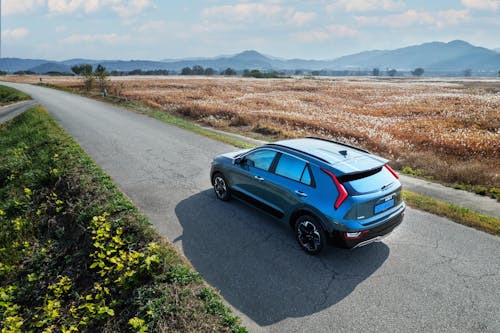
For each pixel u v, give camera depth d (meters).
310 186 5.41
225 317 4.10
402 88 66.94
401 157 13.43
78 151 11.11
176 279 4.74
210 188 8.63
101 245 5.60
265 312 4.34
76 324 4.57
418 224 6.69
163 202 7.74
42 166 9.97
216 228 6.51
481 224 6.54
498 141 15.21
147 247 5.46
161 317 4.12
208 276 5.06
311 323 4.15
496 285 4.80
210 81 81.69
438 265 5.29
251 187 6.71
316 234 5.40
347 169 5.12
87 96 36.22
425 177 10.66
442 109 29.69
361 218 5.00
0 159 12.02
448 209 7.25
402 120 24.72
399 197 5.59
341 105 36.00
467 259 5.44
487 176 10.01
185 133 16.14
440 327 4.06
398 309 4.36
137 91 46.69
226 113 24.30
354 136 17.45
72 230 6.69
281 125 20.61
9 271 6.02
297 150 5.90
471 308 4.36
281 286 4.83
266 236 6.21
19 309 5.27
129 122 19.27
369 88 65.69
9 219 7.95
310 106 33.91
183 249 5.79
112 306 4.60
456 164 12.40
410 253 5.64
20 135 15.31
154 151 12.52
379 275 5.05
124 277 4.86
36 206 8.13
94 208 6.77
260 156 6.55
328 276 5.05
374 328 4.06
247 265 5.33
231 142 14.09
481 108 30.03
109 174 9.75
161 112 24.91
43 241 6.80
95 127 17.38
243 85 66.81
